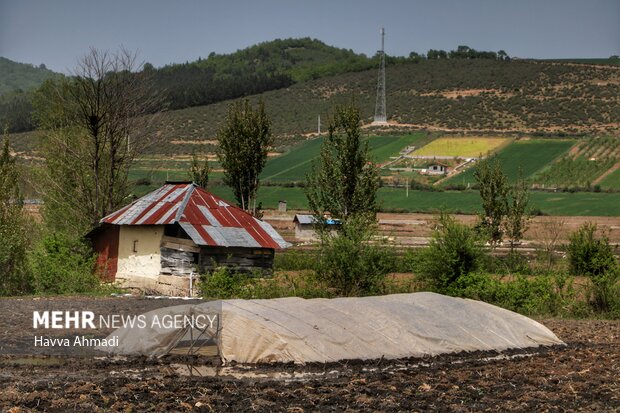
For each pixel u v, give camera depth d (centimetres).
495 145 15200
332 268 2750
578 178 12188
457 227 2933
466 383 1561
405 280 2986
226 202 3447
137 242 3319
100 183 4091
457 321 1983
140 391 1384
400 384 1515
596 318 2672
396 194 10938
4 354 1695
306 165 14125
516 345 1969
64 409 1256
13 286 3028
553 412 1341
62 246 3159
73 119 4125
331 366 1650
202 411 1277
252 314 1759
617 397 1461
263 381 1508
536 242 5997
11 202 3409
